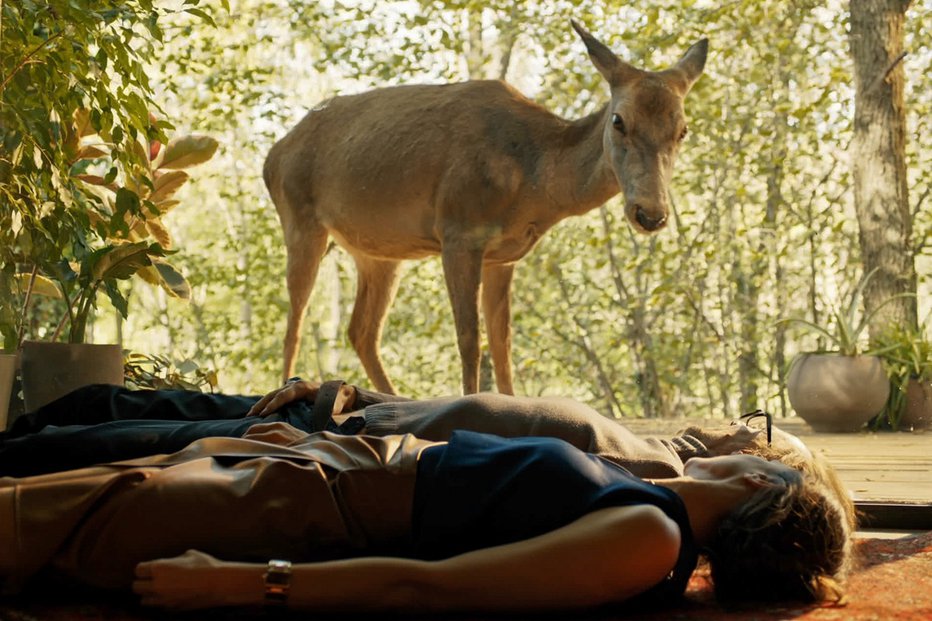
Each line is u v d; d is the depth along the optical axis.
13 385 4.21
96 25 4.04
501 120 5.18
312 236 5.88
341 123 5.74
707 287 12.22
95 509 1.98
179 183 5.25
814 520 2.03
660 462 2.28
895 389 7.25
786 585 2.03
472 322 5.12
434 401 2.42
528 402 2.35
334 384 2.50
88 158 5.04
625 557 1.86
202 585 1.88
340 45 11.65
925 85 11.16
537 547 1.87
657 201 4.55
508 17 11.77
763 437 2.49
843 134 11.03
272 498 1.99
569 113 11.59
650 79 4.73
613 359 14.24
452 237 5.15
